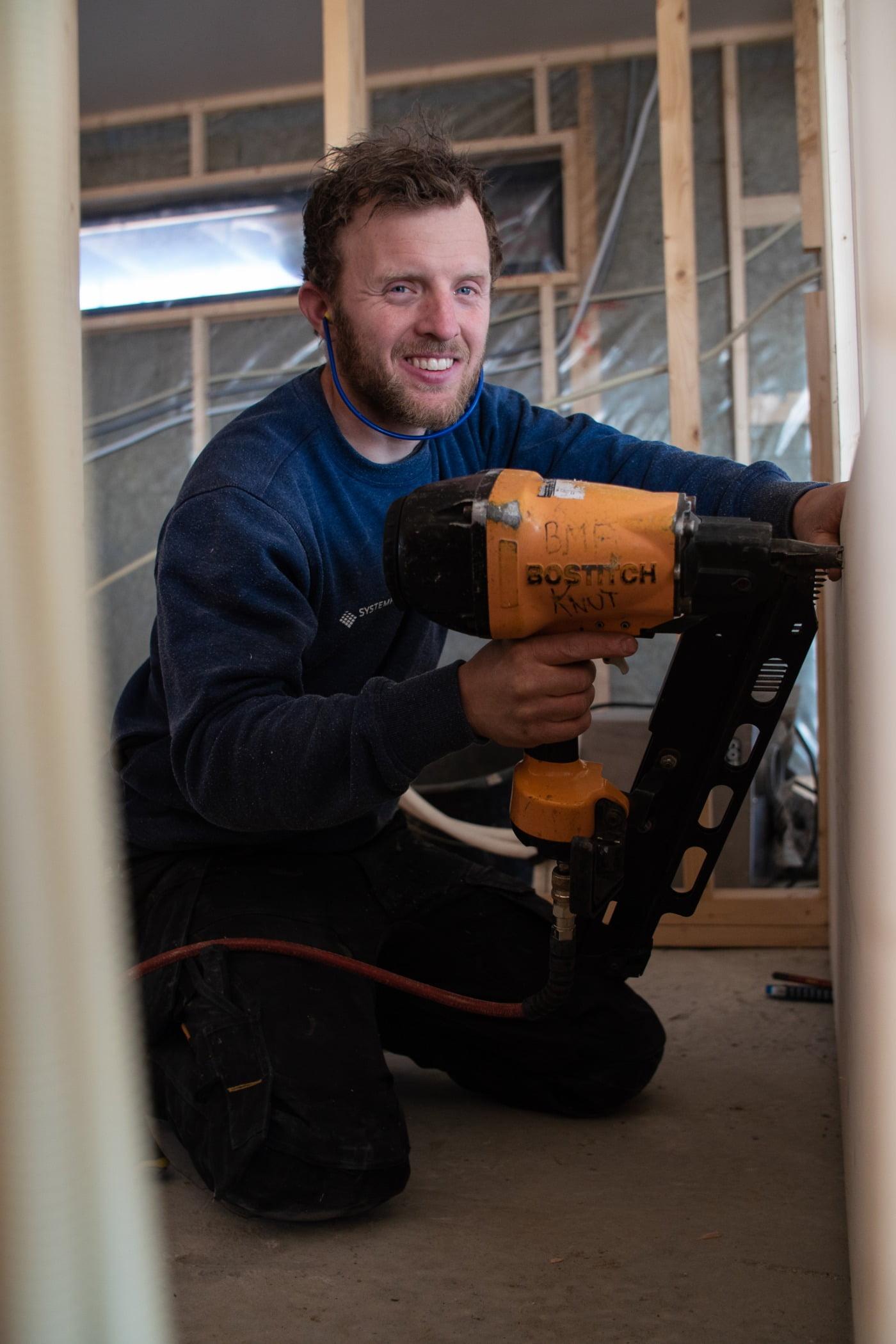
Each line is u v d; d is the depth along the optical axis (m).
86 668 0.35
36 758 0.34
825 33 1.87
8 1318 0.35
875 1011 0.56
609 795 1.06
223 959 1.18
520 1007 1.19
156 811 1.33
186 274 4.12
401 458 1.33
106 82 4.02
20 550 0.34
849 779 0.90
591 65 3.95
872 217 0.52
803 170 2.32
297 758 1.02
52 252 0.36
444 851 1.48
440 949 1.39
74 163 0.86
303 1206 1.05
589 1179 1.18
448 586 0.94
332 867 1.37
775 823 2.90
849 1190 0.90
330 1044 1.12
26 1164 0.34
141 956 1.24
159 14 3.63
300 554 1.19
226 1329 0.90
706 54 3.89
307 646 1.19
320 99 4.08
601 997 1.36
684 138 2.17
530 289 3.93
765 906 2.21
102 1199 0.35
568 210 3.92
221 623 1.12
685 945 2.23
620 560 0.89
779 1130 1.30
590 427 1.44
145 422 4.12
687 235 2.17
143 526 4.12
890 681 0.51
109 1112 0.36
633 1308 0.92
